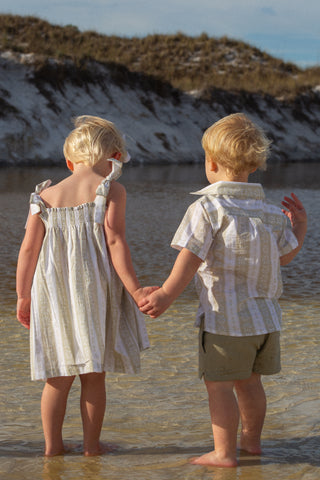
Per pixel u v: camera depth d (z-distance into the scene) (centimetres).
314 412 258
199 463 214
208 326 229
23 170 1708
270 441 234
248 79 3000
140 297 231
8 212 938
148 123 2394
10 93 2130
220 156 239
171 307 441
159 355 333
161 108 2516
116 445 231
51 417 228
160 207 1055
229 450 218
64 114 2177
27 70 2250
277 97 2925
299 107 2906
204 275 235
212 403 226
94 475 204
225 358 226
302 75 3222
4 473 205
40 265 235
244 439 233
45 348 232
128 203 1100
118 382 294
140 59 2914
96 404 230
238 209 233
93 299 230
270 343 235
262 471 208
